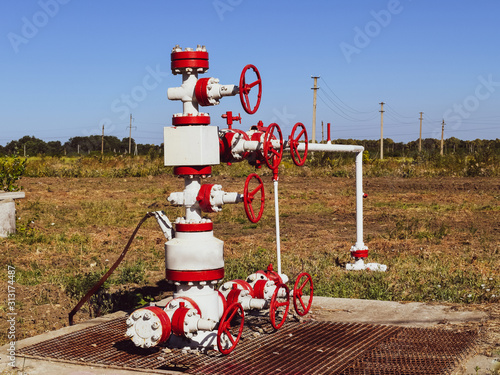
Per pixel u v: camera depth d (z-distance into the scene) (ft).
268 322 20.66
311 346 17.89
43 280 28.45
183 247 17.75
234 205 65.05
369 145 290.35
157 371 15.70
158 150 135.33
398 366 15.87
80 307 22.12
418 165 115.24
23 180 94.43
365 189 84.28
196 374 15.53
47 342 18.45
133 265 32.35
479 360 16.48
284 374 15.46
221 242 18.35
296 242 41.68
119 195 75.82
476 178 101.65
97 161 125.80
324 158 117.70
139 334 16.75
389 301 23.62
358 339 18.54
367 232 46.68
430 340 18.24
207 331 17.63
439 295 25.12
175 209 61.26
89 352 17.43
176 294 18.25
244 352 17.37
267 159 19.71
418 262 33.22
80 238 41.29
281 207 64.28
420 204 65.82
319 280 28.71
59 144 246.88
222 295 18.88
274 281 21.11
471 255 35.06
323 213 59.62
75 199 70.33
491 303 23.20
